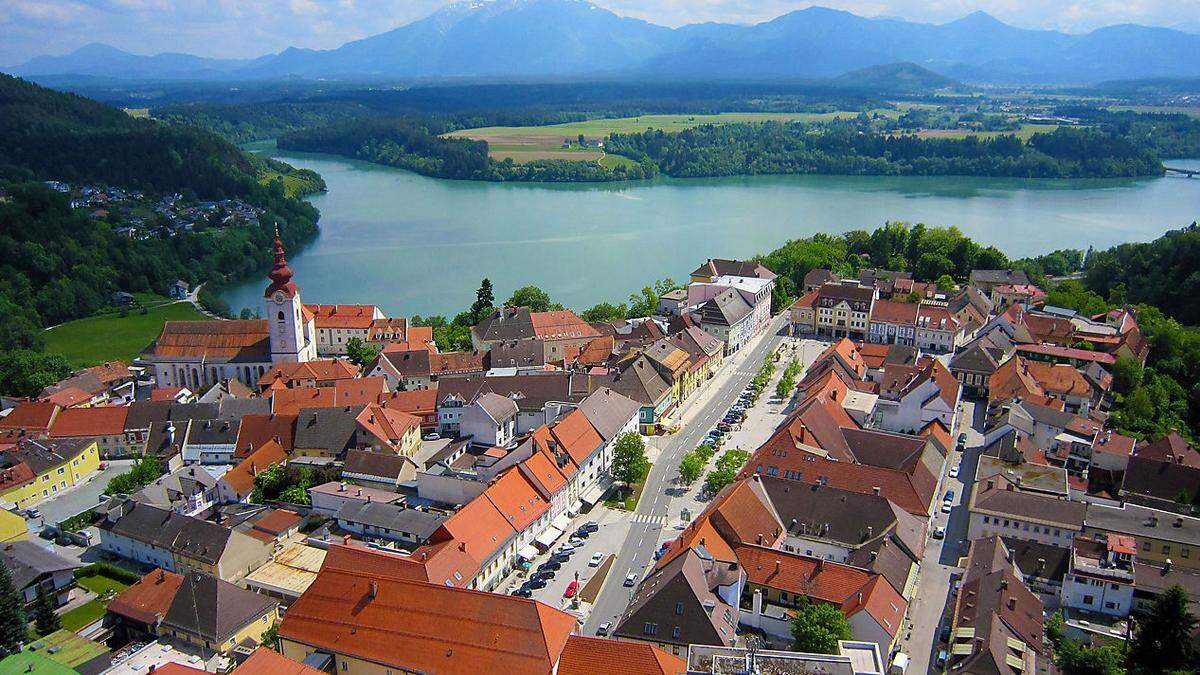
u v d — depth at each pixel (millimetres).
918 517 151625
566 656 108875
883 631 118938
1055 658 118875
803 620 117438
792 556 132500
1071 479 172250
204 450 196375
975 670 110438
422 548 141500
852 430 180250
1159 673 114938
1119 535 140500
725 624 120750
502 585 145250
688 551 127375
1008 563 137750
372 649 115250
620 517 169250
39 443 193125
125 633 136250
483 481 167250
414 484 178125
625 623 120625
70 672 116375
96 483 193125
